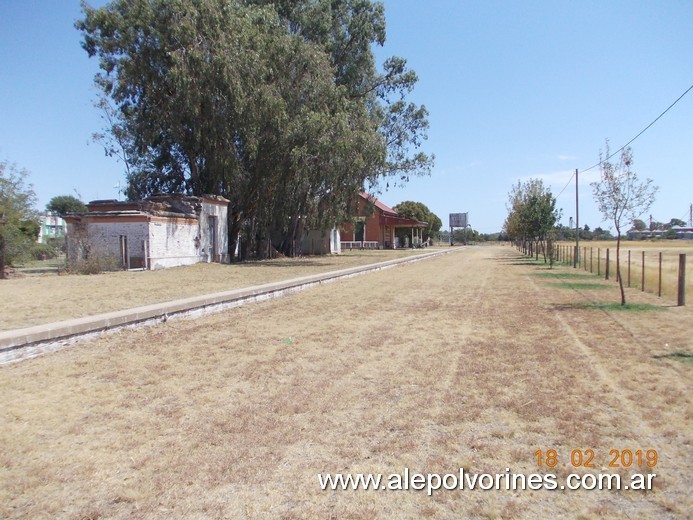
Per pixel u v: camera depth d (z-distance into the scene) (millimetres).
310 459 4363
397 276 23625
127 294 13828
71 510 3574
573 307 12883
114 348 8258
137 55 25172
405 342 8945
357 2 36938
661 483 3938
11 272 20391
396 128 40781
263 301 14266
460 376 6785
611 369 6996
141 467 4199
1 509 3584
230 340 9062
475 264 33719
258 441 4719
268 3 33531
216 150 27297
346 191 31328
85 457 4375
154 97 26609
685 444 4609
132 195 31281
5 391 6059
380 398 5930
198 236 27422
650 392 6004
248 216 33281
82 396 5941
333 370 7133
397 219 65500
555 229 33375
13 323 9227
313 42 33906
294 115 29328
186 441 4711
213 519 3471
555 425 5062
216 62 24750
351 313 12227
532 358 7688
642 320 10789
